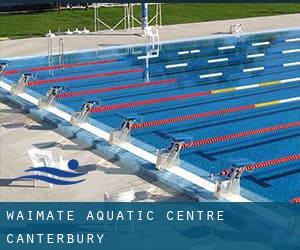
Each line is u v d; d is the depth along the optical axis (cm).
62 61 1675
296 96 1305
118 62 1673
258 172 874
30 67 1602
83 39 1972
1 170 859
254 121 1126
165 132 1061
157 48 1852
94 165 876
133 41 1922
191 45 1906
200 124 1112
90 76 1510
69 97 1309
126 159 884
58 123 1069
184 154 948
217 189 747
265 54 1758
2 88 1365
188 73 1538
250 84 1416
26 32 2133
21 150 946
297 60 1670
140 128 1084
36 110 1156
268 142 1005
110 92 1355
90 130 1032
